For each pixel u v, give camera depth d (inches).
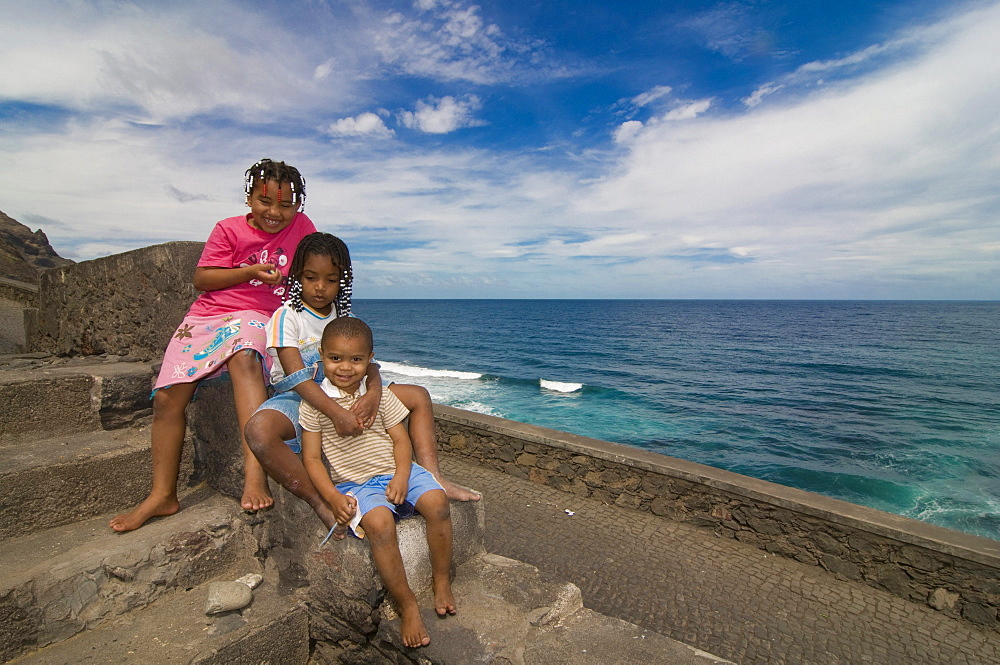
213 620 84.4
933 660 147.8
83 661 74.2
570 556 196.9
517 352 1782.7
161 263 128.1
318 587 91.7
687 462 234.5
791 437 721.6
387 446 91.1
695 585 179.9
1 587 73.8
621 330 2650.1
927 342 1974.7
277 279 97.2
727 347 1876.2
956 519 457.4
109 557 84.0
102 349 149.3
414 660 79.5
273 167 97.9
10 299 504.7
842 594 177.9
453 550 97.0
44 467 95.1
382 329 2778.1
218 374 103.5
